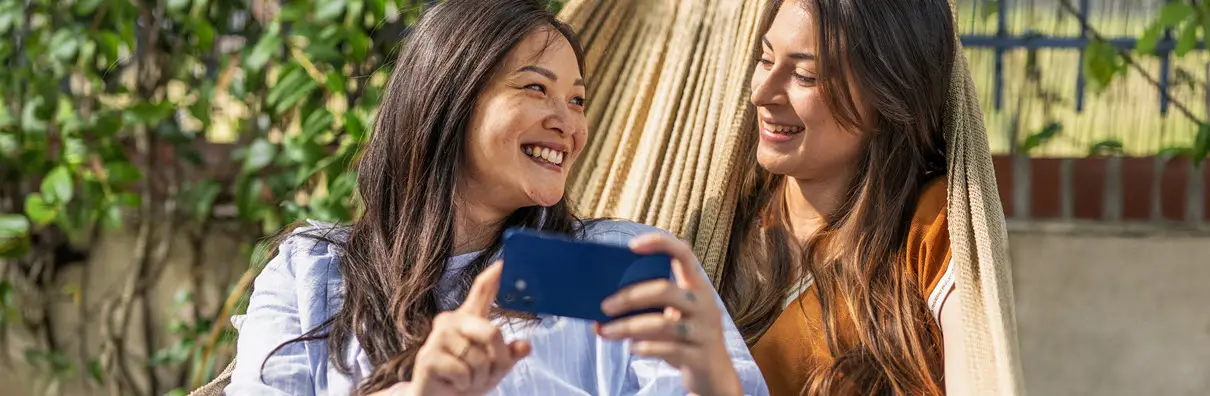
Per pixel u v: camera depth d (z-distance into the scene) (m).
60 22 2.96
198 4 2.88
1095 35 2.88
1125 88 2.96
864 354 1.78
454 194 1.64
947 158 1.84
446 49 1.64
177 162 3.15
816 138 1.82
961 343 1.71
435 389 1.31
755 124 2.03
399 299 1.60
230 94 2.96
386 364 1.52
